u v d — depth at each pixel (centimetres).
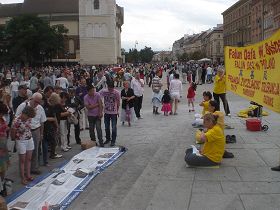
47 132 1028
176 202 650
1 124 773
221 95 1541
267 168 832
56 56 8950
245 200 646
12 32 7831
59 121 1123
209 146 848
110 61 9231
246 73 1088
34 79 2131
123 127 1516
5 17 10719
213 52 14400
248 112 1538
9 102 1151
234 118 1505
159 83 1873
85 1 9156
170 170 841
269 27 8300
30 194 784
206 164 844
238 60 1150
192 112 1892
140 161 1006
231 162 887
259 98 984
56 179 857
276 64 862
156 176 820
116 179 868
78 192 785
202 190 705
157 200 662
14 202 741
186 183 748
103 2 9138
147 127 1492
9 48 7994
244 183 738
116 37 10100
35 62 8100
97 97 1177
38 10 10256
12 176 920
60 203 725
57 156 1085
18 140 854
